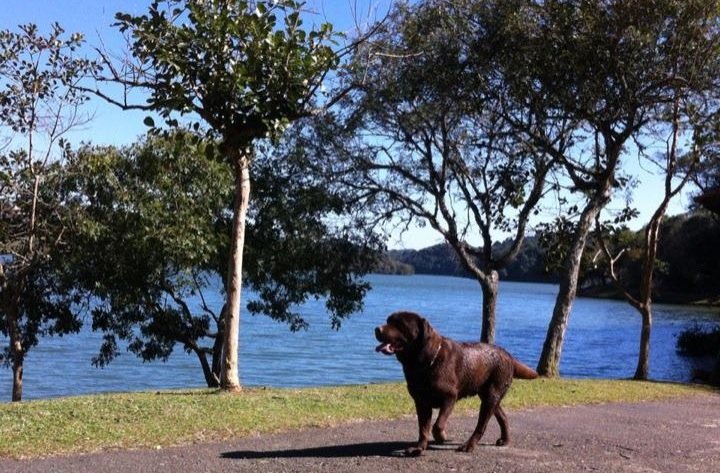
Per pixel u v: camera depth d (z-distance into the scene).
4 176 13.86
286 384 21.66
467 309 64.44
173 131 13.87
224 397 9.88
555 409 10.92
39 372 23.36
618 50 14.47
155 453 7.27
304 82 10.01
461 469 6.98
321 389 11.47
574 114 15.45
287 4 10.06
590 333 47.06
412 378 7.36
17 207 14.38
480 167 17.25
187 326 16.61
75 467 6.70
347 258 17.45
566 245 17.36
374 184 17.36
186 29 9.57
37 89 13.52
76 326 16.30
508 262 17.08
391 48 14.81
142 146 15.08
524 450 7.90
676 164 19.12
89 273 15.18
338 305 17.72
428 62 15.60
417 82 15.74
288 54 9.62
